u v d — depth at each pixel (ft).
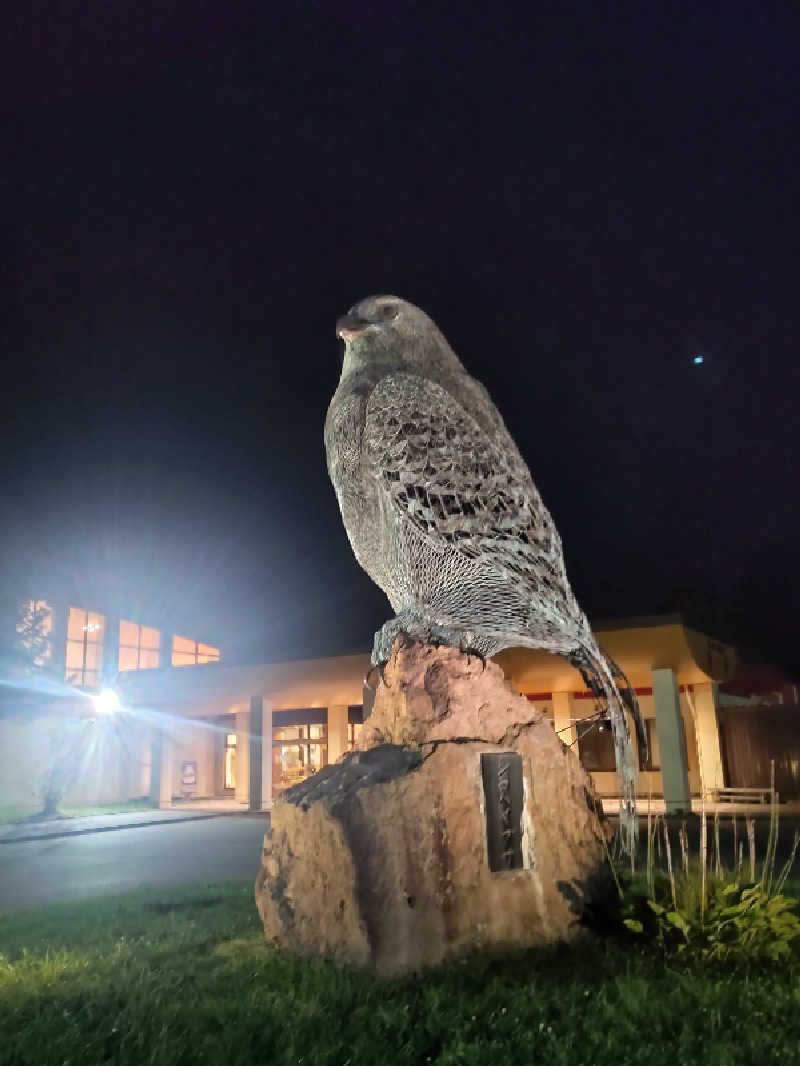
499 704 17.15
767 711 73.41
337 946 15.19
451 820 15.81
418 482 15.62
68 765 78.89
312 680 78.89
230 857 47.37
